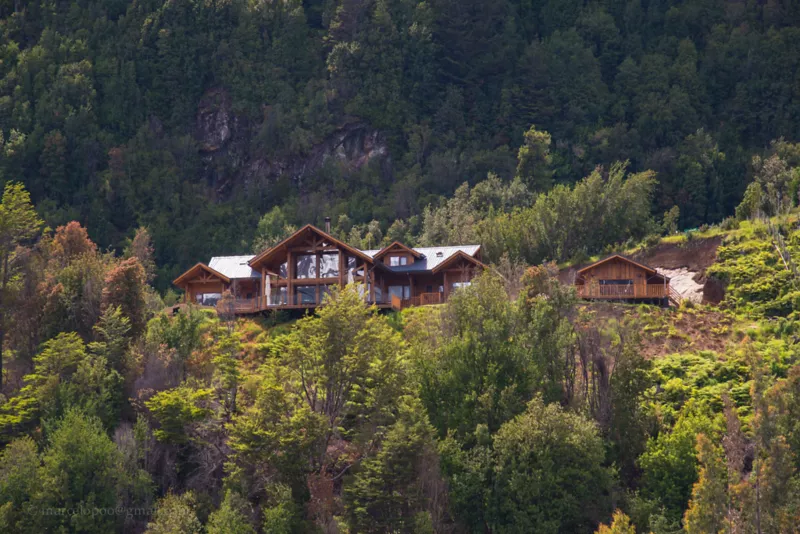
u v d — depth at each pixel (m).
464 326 117.25
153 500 105.38
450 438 104.75
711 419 108.50
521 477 100.12
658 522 96.00
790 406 98.06
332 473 108.38
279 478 104.62
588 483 101.44
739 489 89.94
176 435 108.31
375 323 117.00
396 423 103.56
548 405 105.75
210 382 118.31
